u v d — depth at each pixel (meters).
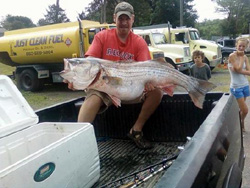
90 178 1.90
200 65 5.74
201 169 1.34
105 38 2.96
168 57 12.52
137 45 3.03
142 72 2.49
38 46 11.01
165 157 2.61
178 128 3.11
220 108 2.16
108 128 3.29
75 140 1.74
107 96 2.63
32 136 2.06
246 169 3.85
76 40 10.07
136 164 2.50
